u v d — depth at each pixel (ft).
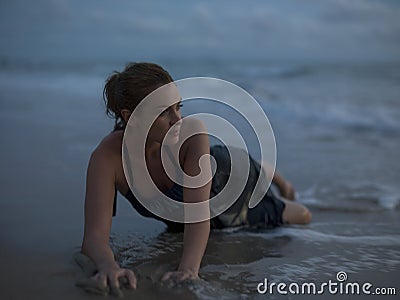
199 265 7.09
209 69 64.69
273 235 9.27
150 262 7.61
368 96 34.63
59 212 10.05
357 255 8.23
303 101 32.50
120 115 7.36
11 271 7.16
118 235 8.95
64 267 7.28
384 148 18.90
